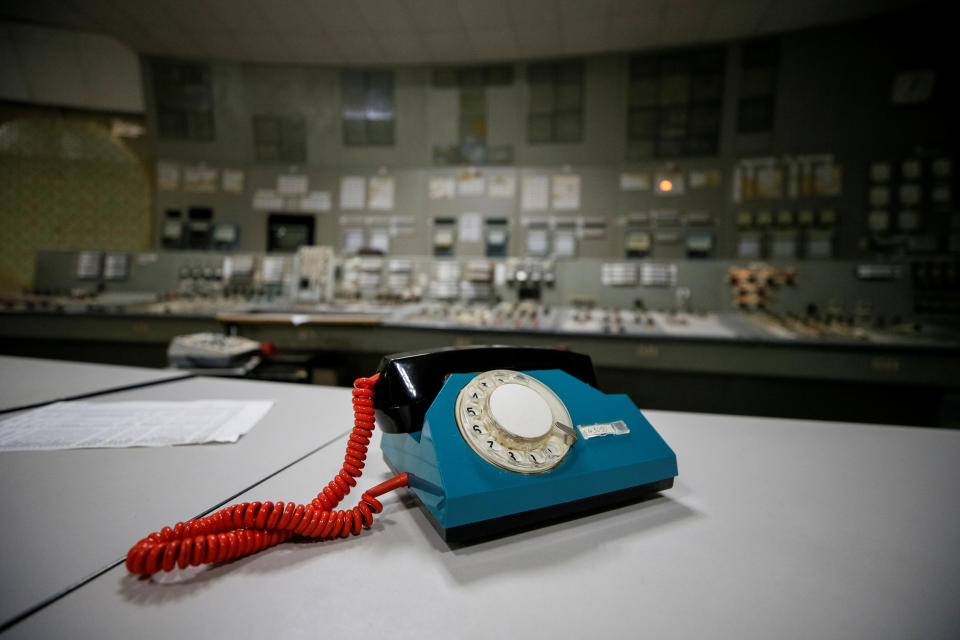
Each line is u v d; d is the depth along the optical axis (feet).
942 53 10.42
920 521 1.53
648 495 1.70
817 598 1.14
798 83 11.32
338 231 13.56
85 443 2.13
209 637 0.99
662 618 1.07
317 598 1.13
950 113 10.57
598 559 1.30
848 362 7.34
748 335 7.79
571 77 12.55
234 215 13.62
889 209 11.01
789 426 2.59
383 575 1.22
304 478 1.78
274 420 2.58
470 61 12.89
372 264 10.89
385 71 13.20
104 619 1.03
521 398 1.61
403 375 1.57
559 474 1.46
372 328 9.05
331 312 9.82
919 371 7.12
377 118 13.37
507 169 13.05
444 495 1.29
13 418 2.49
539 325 8.76
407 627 1.03
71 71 14.26
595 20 11.04
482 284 10.34
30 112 14.71
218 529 1.27
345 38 12.07
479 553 1.33
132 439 2.20
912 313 8.41
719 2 10.30
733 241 11.87
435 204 13.29
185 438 2.21
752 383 8.04
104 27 12.30
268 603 1.11
